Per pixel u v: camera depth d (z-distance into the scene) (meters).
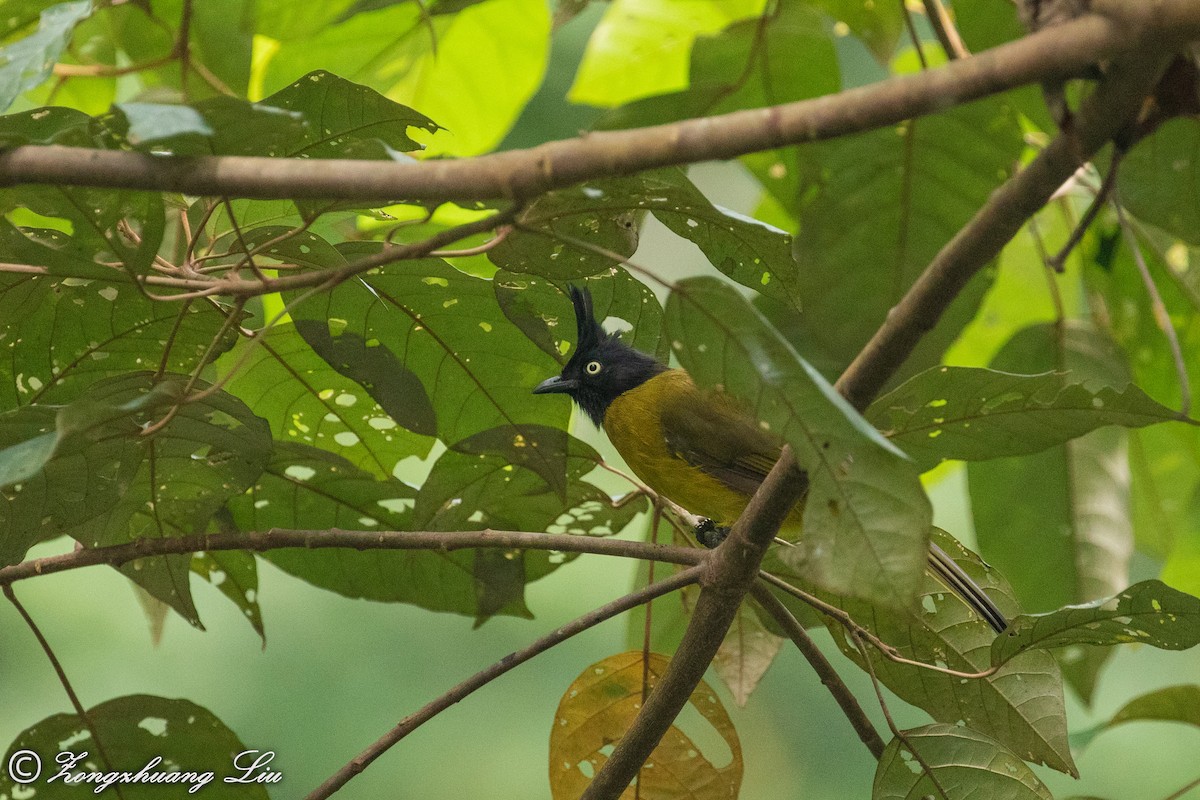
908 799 5.80
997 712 6.15
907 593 4.08
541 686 14.17
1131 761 14.26
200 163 3.88
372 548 5.70
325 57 8.77
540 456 6.04
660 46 9.82
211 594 13.62
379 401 6.00
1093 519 8.73
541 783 13.66
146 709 6.16
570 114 14.52
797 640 6.00
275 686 13.41
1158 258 8.14
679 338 4.39
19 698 12.66
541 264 5.19
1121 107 3.88
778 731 15.46
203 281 4.62
